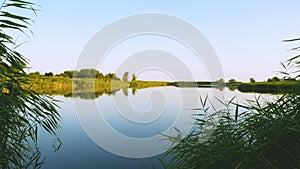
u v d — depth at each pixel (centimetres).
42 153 386
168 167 241
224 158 209
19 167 302
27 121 269
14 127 270
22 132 284
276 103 226
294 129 190
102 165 350
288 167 196
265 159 194
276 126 210
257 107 230
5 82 265
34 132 301
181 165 234
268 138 201
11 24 251
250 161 196
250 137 217
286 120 204
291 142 201
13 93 266
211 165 216
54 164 345
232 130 230
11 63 256
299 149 198
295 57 227
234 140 217
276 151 206
